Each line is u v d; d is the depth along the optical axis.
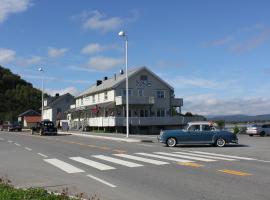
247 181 12.87
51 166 17.75
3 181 13.03
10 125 79.69
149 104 68.25
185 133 29.70
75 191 11.61
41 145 31.83
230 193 10.93
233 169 15.84
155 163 18.25
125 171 15.70
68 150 26.30
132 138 39.91
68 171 15.99
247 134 56.12
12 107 144.00
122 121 63.69
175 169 16.05
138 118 64.69
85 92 82.25
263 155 22.08
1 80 157.25
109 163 18.48
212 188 11.72
